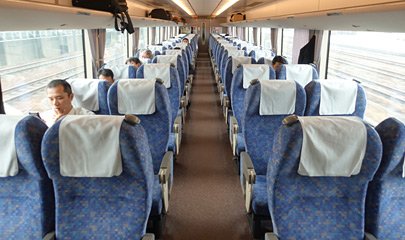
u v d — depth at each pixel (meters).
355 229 1.69
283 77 4.11
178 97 3.92
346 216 1.69
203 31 20.33
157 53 7.09
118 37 7.80
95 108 3.18
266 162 2.89
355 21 2.57
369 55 4.04
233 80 3.81
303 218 1.70
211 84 10.10
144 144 1.64
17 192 1.68
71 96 2.97
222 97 6.30
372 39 3.97
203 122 6.06
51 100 2.89
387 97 3.57
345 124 1.58
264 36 11.27
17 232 1.73
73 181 1.62
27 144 1.55
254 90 2.74
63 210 1.66
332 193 1.67
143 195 1.64
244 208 3.20
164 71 3.98
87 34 5.32
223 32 22.48
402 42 3.27
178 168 4.10
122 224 1.67
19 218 1.71
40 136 1.61
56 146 1.54
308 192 1.67
